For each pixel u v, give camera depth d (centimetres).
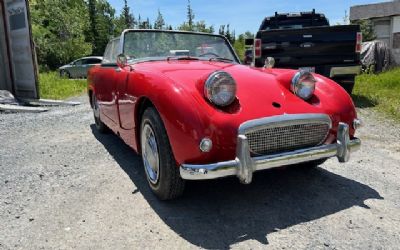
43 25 3278
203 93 283
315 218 291
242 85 313
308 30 762
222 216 296
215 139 267
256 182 363
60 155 467
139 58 420
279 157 282
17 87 1057
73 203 321
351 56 759
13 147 513
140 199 327
